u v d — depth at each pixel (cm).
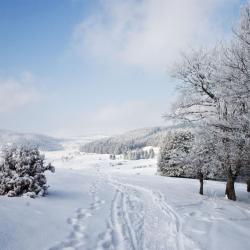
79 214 912
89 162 14050
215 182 3391
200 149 1862
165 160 3997
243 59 1271
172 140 4000
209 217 1150
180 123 1930
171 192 1917
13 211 791
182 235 819
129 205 1227
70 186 1623
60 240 641
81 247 620
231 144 1599
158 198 1538
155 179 3098
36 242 600
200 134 1809
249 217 1266
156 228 878
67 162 14962
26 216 766
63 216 849
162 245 714
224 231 919
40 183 1177
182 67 1877
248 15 1271
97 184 1931
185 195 1859
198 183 3027
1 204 855
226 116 1577
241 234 908
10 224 668
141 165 11069
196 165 2036
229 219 1152
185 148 2277
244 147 1522
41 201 1006
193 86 1870
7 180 1101
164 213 1139
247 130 1432
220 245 754
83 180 2097
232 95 1358
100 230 771
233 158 1672
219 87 1462
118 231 791
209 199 1791
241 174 2047
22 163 1148
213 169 1905
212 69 1720
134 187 2039
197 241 767
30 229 670
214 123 1627
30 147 1233
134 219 968
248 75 1236
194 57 1855
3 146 1204
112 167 11162
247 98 1303
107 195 1438
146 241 734
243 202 1911
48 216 814
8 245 553
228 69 1359
